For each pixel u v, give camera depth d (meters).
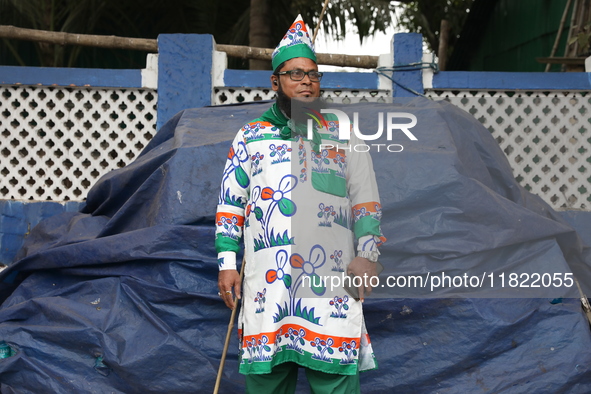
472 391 2.83
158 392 2.87
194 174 3.33
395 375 2.93
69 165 4.84
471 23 11.06
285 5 8.96
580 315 2.92
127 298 3.12
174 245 3.19
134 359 2.87
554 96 4.66
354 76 4.66
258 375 2.53
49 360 2.98
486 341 2.87
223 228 2.61
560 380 2.76
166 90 4.66
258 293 2.46
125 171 3.67
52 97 4.68
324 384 2.45
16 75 4.62
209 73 4.66
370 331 3.01
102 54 8.66
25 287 3.43
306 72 2.57
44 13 8.16
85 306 3.11
